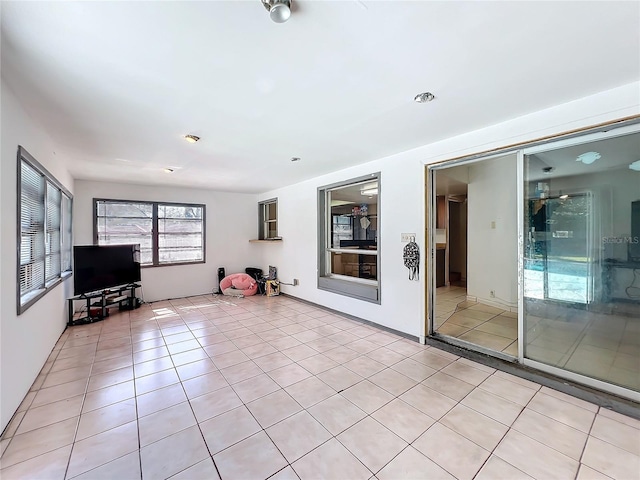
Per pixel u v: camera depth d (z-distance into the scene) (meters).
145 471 1.61
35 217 2.79
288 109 2.39
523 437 1.86
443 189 5.96
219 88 2.05
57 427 1.98
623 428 1.94
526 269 2.70
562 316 2.50
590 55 1.69
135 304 5.21
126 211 5.56
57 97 2.14
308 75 1.90
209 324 4.25
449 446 1.79
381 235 3.94
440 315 4.35
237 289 6.26
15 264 2.13
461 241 7.31
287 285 6.11
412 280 3.55
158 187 5.87
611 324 2.25
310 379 2.62
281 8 1.26
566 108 2.31
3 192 1.95
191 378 2.65
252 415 2.11
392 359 3.03
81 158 3.74
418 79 1.96
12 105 2.07
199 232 6.42
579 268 2.40
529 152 2.63
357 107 2.37
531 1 1.28
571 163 2.41
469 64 1.79
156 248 5.86
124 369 2.84
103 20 1.37
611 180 2.23
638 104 2.00
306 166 4.32
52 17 1.34
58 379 2.64
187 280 6.21
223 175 4.91
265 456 1.72
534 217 2.64
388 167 3.82
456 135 3.03
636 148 2.11
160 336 3.75
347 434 1.90
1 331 1.90
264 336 3.74
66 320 4.17
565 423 2.00
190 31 1.46
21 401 2.24
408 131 2.92
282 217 6.20
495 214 4.52
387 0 1.27
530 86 2.06
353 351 3.24
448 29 1.47
